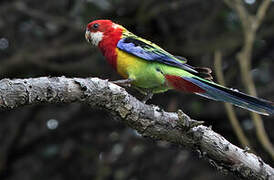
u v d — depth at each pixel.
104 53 8.66
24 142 14.39
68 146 14.41
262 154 13.58
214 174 13.88
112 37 8.46
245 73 11.14
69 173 14.34
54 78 5.67
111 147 14.34
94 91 5.83
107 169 13.65
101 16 13.65
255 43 14.02
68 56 13.83
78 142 14.44
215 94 7.36
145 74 8.06
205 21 13.88
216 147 6.18
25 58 13.20
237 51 13.67
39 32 13.58
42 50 13.51
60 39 14.03
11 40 13.92
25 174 14.35
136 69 8.08
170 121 6.18
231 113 10.78
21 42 14.00
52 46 13.85
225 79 13.68
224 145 6.17
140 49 8.02
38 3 14.16
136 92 14.02
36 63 13.25
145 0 13.58
